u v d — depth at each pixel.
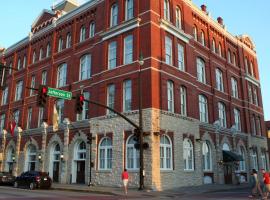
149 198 19.06
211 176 34.44
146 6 29.95
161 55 29.38
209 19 40.69
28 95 44.47
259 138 47.53
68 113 35.97
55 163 36.81
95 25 35.28
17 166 42.16
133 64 29.23
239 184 35.34
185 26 34.41
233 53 46.16
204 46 38.34
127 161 27.78
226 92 41.47
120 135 28.66
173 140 28.70
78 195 20.58
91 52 35.22
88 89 34.09
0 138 47.56
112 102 30.66
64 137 35.44
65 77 38.56
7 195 19.30
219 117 39.06
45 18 45.47
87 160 32.03
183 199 18.17
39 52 44.59
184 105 31.81
